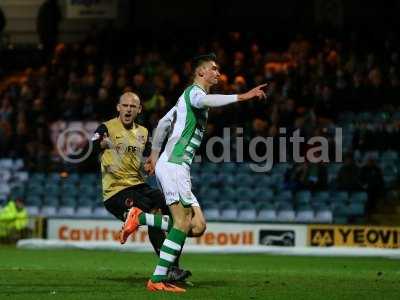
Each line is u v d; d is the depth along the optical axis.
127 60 56.62
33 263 29.91
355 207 45.22
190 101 17.77
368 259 36.12
